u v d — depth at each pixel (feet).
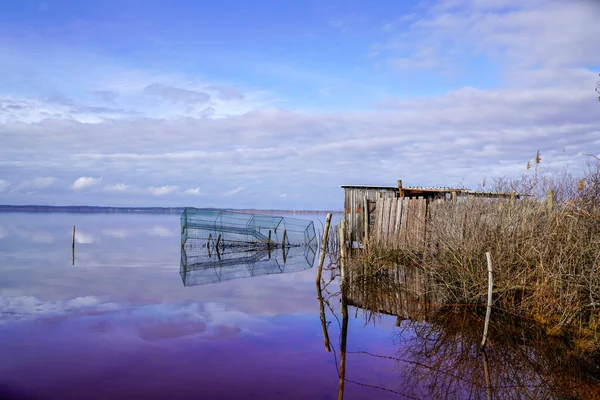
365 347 26.27
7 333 28.04
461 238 36.94
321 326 30.86
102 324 30.42
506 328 29.37
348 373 22.04
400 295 41.09
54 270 57.21
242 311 35.24
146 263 66.54
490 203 39.91
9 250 81.87
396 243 54.60
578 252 28.99
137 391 19.29
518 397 19.52
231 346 26.03
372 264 51.31
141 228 173.27
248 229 101.81
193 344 26.27
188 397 18.74
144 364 22.77
